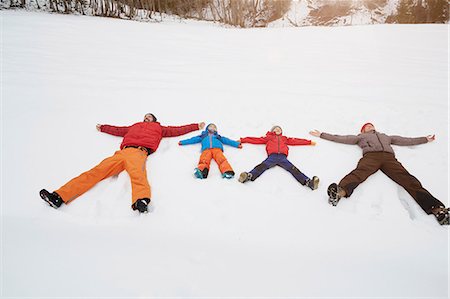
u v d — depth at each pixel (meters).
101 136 4.10
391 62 7.66
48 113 4.54
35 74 5.89
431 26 11.41
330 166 3.68
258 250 2.40
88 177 3.01
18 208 2.75
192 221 2.67
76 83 5.69
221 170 3.37
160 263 2.22
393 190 3.21
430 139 4.02
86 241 2.40
